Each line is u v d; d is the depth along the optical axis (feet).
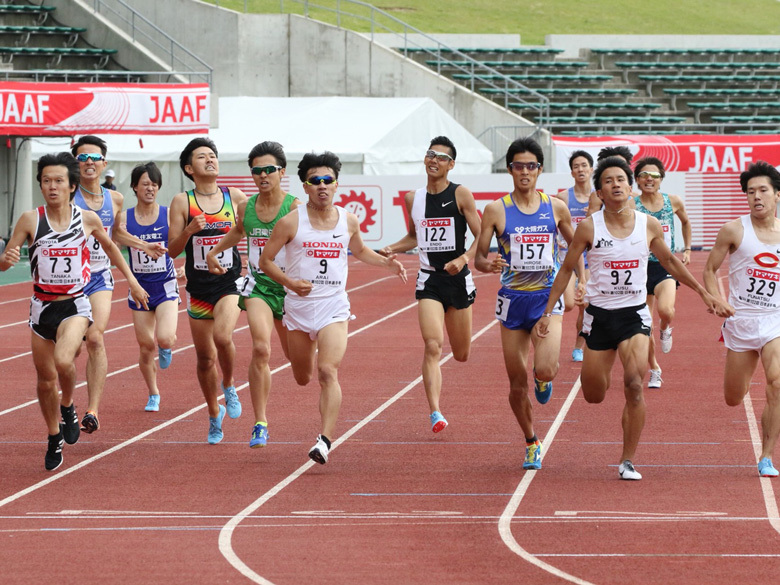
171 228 80.28
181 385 105.50
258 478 68.74
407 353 124.67
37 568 49.73
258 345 73.92
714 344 130.21
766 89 349.20
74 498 63.87
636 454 74.79
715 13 483.10
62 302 71.31
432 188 79.46
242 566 49.80
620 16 460.96
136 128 221.87
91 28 305.94
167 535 55.52
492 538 54.34
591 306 67.56
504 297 70.95
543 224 70.90
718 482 66.44
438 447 77.97
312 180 69.72
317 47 317.63
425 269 80.33
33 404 96.48
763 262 68.59
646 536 54.29
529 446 70.79
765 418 68.44
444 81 309.63
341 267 71.51
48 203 70.49
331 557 51.16
